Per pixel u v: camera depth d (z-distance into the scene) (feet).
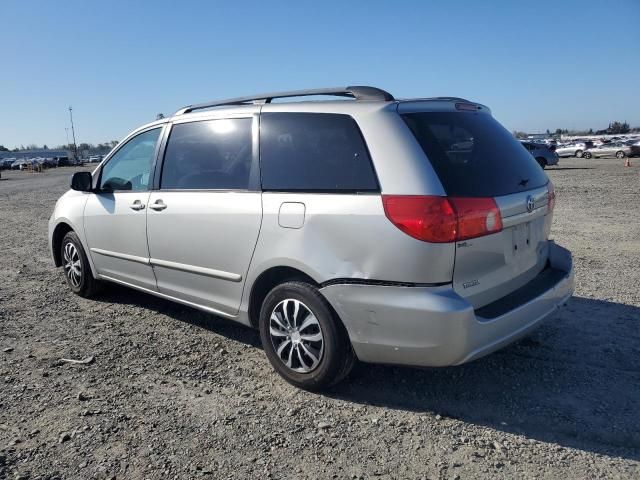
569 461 9.51
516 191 11.55
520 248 11.85
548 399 11.62
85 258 18.61
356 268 10.80
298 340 11.98
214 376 13.00
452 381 12.51
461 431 10.52
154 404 11.66
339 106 11.85
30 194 76.13
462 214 10.20
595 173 82.89
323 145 11.77
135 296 19.49
